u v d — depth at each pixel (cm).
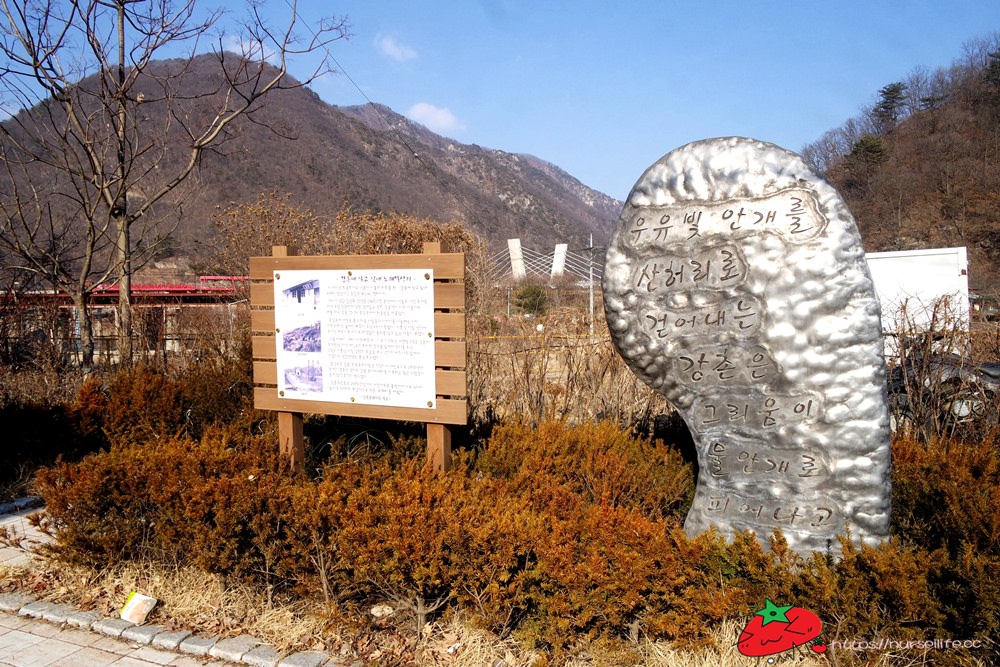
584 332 662
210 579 353
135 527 376
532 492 366
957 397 493
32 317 838
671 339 325
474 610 310
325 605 326
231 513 336
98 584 369
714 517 323
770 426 308
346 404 429
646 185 328
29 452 579
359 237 1399
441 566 300
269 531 334
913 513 342
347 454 479
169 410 601
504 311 878
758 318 306
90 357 823
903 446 400
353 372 426
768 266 303
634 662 280
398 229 1603
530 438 445
